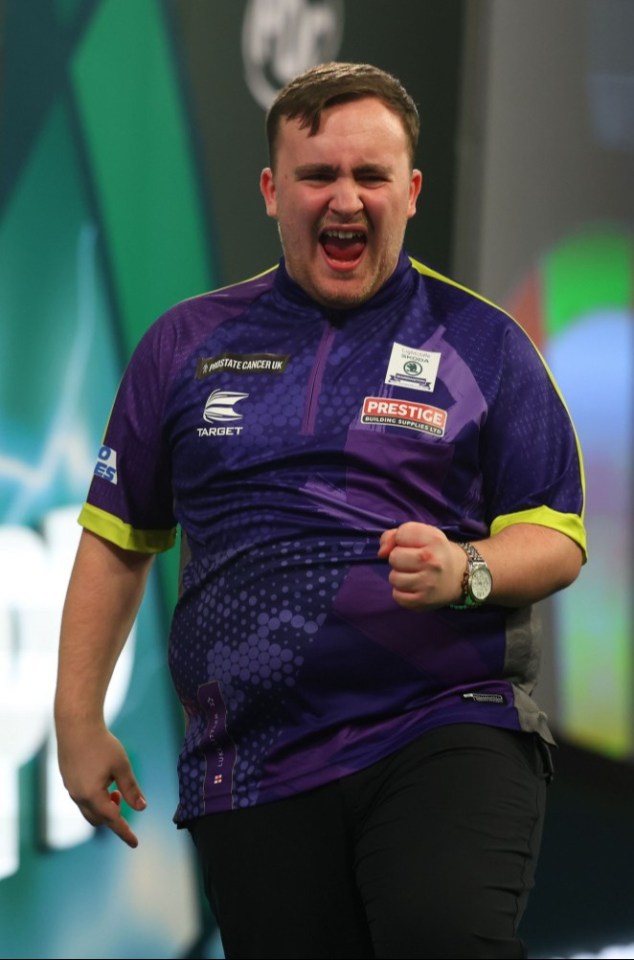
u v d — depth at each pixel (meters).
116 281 10.65
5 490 10.02
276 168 6.24
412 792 5.61
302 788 5.80
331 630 5.79
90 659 6.54
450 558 5.42
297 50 11.67
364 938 5.90
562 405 6.26
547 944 11.83
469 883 5.30
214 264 11.25
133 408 6.52
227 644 5.93
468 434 5.98
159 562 10.78
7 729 9.99
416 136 6.30
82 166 10.43
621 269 12.91
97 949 10.37
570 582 6.04
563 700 12.23
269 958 5.95
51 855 10.15
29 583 10.12
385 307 6.25
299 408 6.07
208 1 11.08
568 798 12.09
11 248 10.04
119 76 10.63
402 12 12.25
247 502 6.03
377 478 5.95
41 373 10.23
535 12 12.89
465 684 5.88
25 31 10.07
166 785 10.74
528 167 12.86
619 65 12.88
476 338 6.19
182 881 10.80
